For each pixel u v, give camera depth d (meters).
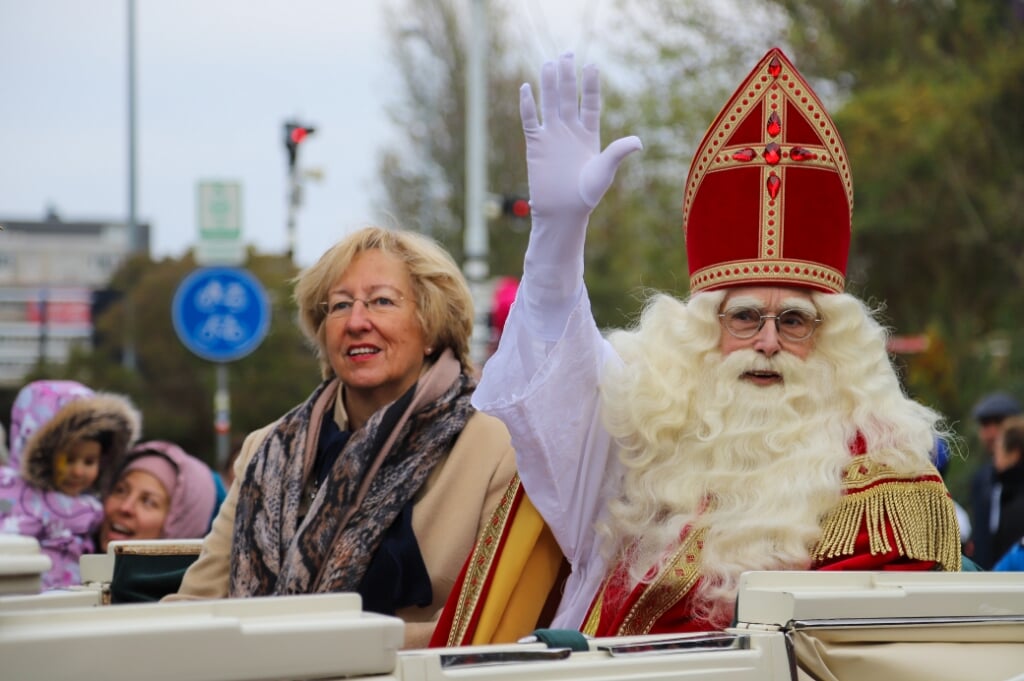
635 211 29.03
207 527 6.10
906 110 23.42
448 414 4.42
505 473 4.38
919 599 3.05
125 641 2.25
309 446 4.53
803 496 3.84
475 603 3.97
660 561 3.89
